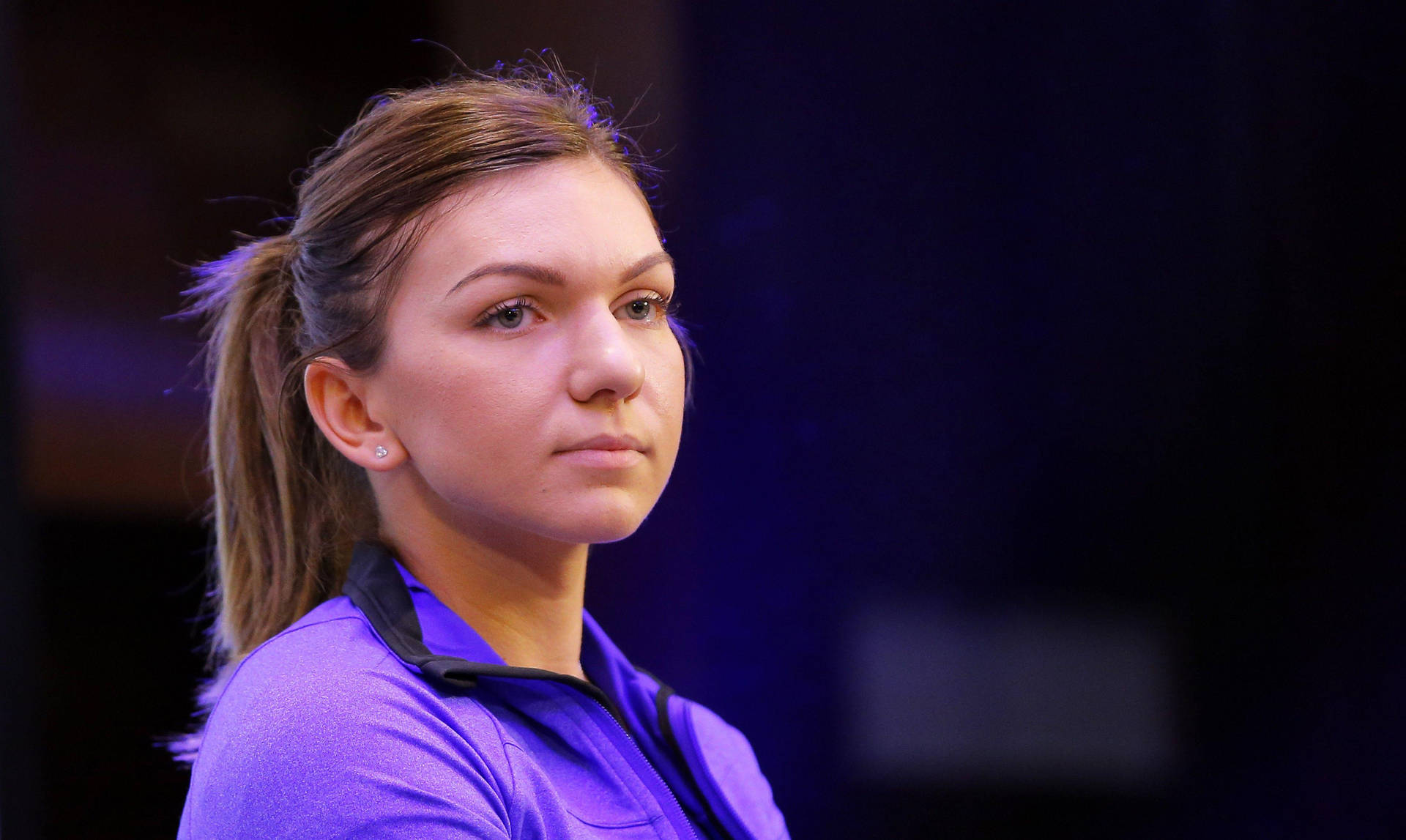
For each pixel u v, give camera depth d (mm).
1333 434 5914
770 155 6227
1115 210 6105
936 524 6191
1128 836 6027
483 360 2199
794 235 6258
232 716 2100
